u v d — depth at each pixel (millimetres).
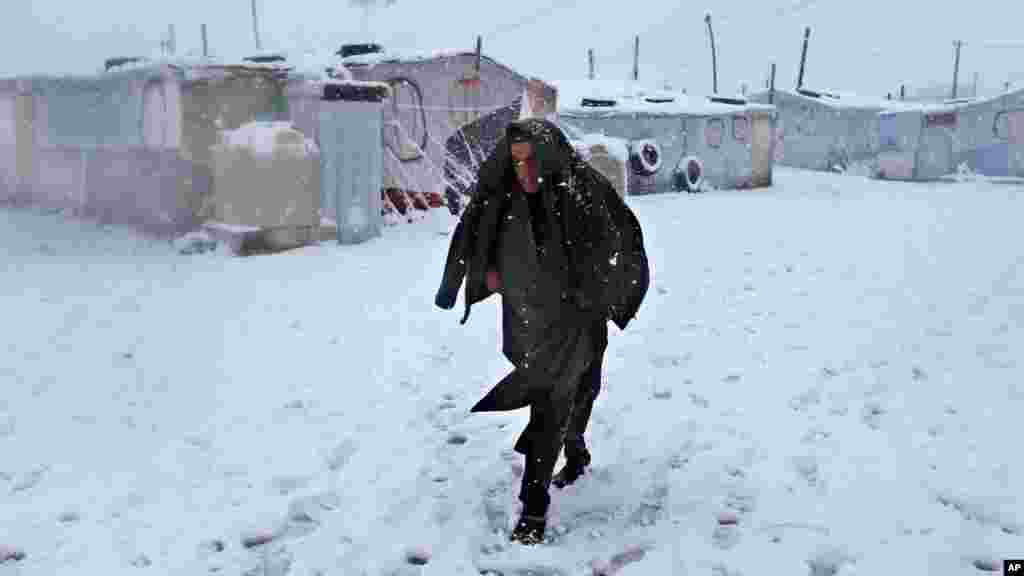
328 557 3451
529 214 3451
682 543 3492
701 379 5812
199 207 13086
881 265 10539
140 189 13891
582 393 3908
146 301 8516
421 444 4676
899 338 6828
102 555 3475
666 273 10109
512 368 6164
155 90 13141
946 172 29297
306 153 11984
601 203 3539
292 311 8055
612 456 4465
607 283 3498
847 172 33875
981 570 3238
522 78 16891
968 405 5102
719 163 25359
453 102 15953
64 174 16328
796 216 16875
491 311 8062
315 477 4250
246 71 12992
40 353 6562
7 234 13477
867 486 3994
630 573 3262
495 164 3510
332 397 5527
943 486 3955
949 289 8883
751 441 4629
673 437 4703
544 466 3555
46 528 3711
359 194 12719
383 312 8000
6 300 8516
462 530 3662
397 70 15211
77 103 15484
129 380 5891
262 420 5098
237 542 3588
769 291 8945
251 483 4172
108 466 4391
